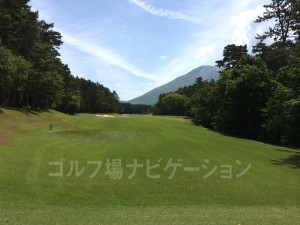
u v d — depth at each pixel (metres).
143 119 64.56
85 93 127.69
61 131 38.34
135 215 10.80
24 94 63.97
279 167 22.81
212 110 58.25
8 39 54.53
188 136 38.59
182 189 17.03
